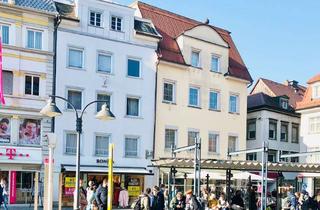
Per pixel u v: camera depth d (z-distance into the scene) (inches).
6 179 1325.0
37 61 1386.6
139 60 1558.8
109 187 664.4
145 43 1572.3
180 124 1624.0
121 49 1525.6
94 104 1465.3
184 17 1815.9
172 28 1723.7
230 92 1768.0
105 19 1505.9
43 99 1385.3
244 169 1094.4
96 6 1489.9
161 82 1593.3
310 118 1940.2
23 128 1360.7
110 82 1497.3
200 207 793.6
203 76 1695.4
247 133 1996.8
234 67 1806.1
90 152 1449.3
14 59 1353.3
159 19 1722.4
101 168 1443.2
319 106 1881.2
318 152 1122.0
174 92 1624.0
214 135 1715.1
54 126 1398.9
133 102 1542.8
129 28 1545.3
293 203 1055.0
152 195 827.4
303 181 1811.0
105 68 1501.0
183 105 1637.6
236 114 1777.8
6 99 1333.7
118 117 1502.2
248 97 2048.5
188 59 1662.2
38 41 1397.6
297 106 1989.4
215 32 1748.3
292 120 2038.6
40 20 1396.4
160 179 1553.9
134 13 1566.2
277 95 2146.9
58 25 1422.2
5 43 1346.0
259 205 1172.5
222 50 1760.6
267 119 1945.1
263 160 979.3
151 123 1560.0
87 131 1446.9
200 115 1676.9
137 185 1514.5
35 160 1355.8
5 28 1353.3
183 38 1657.2
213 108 1718.8
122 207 1421.0
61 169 1259.2
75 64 1451.8
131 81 1535.4
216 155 1700.3
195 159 934.4
